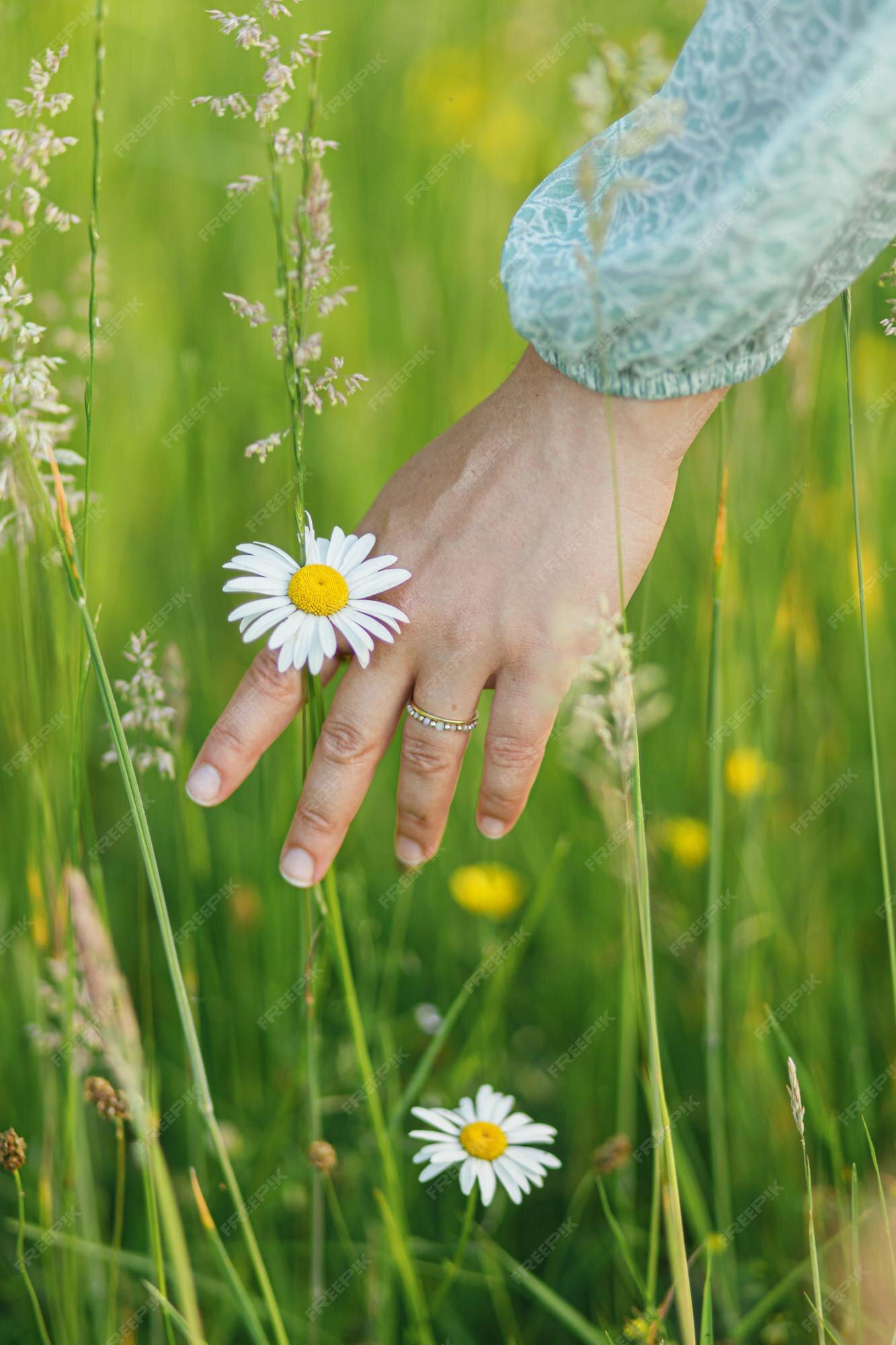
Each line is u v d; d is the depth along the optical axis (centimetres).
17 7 117
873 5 83
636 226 88
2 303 88
